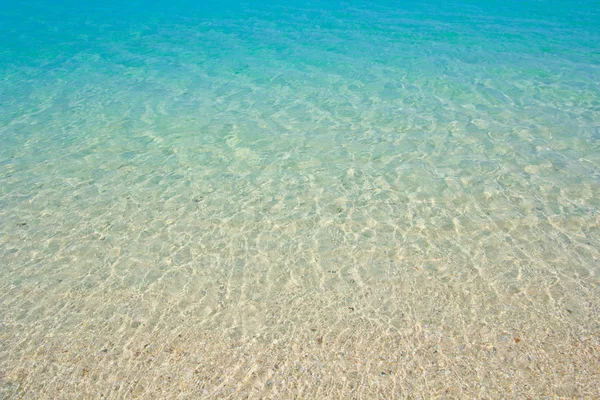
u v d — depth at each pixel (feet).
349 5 63.72
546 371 13.98
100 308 16.87
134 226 21.20
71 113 32.73
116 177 24.98
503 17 54.19
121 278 18.24
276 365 14.52
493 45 44.29
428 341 15.11
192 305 16.92
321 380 14.01
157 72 40.37
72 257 19.39
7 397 13.76
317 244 19.80
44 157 26.99
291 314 16.39
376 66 40.04
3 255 19.53
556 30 48.29
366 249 19.39
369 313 16.30
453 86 35.22
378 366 14.35
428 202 22.15
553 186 22.81
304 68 40.22
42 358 14.97
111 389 13.94
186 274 18.38
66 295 17.47
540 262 18.22
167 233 20.72
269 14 59.77
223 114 32.12
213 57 43.91
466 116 30.40
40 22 58.13
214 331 15.80
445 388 13.61
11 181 24.66
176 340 15.49
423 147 26.91
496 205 21.67
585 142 26.68
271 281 17.92
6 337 15.71
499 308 16.24
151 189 23.89
